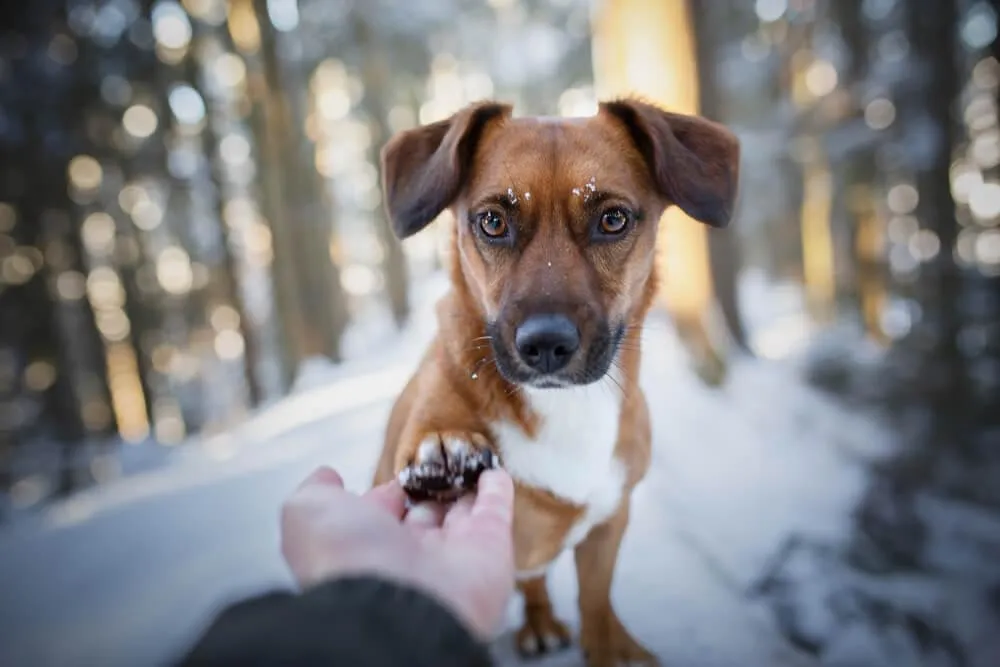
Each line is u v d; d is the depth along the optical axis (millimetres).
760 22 15898
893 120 12562
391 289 20625
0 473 13656
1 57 12711
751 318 19938
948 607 4336
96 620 3160
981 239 14898
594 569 2582
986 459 7738
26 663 2812
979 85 13766
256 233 19125
